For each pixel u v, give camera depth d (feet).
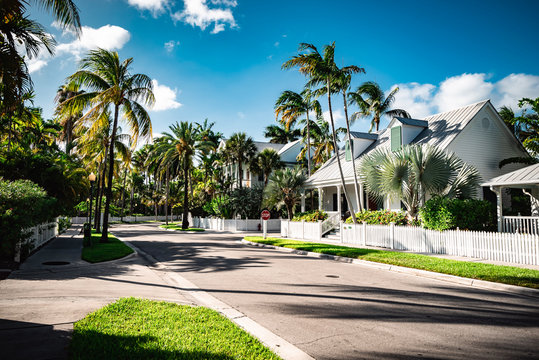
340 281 29.84
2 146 89.61
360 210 70.38
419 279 31.60
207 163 172.04
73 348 13.24
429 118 75.87
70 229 121.29
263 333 16.51
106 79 67.00
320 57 66.39
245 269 36.01
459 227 45.91
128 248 52.06
